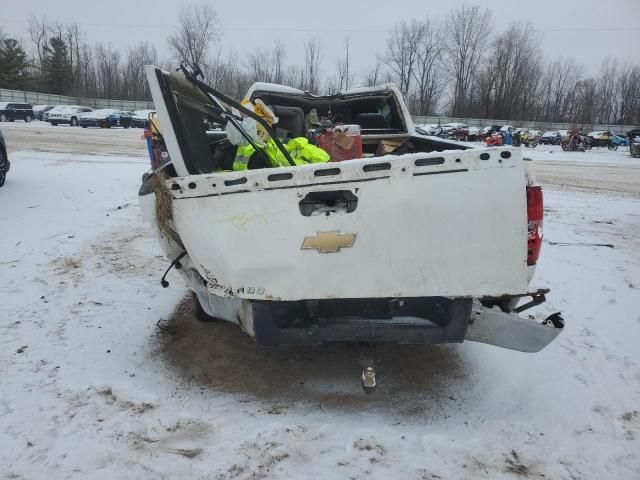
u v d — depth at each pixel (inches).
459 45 2822.3
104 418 115.6
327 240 104.2
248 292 108.9
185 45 2335.1
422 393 129.7
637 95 2915.8
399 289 104.7
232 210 106.7
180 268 131.5
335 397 127.0
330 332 110.4
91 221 301.9
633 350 155.3
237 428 113.0
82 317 169.6
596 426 117.6
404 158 100.0
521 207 100.3
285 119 195.9
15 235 263.3
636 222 340.5
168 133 116.5
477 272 102.7
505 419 119.0
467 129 1572.3
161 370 138.1
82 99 2308.1
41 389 126.6
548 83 2992.1
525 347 112.8
